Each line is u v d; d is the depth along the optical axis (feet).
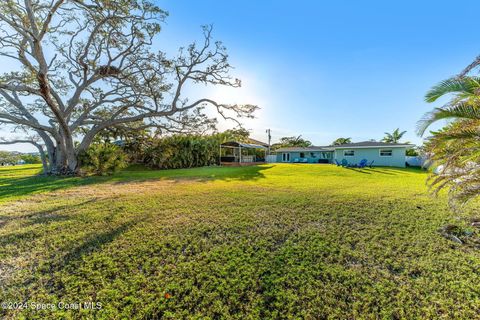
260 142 114.21
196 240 12.33
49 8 38.29
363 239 12.30
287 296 8.05
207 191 25.70
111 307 7.61
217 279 9.00
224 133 77.92
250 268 9.71
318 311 7.39
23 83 42.19
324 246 11.57
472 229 13.38
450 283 8.61
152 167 64.80
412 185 30.19
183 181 35.04
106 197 22.79
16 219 15.85
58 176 42.86
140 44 48.34
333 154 89.81
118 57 49.29
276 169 56.49
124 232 13.39
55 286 8.69
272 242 12.08
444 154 14.34
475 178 12.96
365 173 47.75
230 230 13.66
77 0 36.94
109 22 42.75
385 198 21.38
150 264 10.05
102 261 10.28
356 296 8.02
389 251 11.01
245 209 17.89
